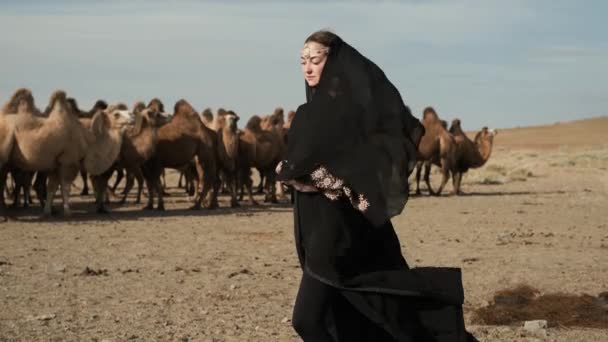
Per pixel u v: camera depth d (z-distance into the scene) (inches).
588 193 1133.7
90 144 759.7
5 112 716.7
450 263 477.1
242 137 954.1
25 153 712.4
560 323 318.7
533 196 1077.1
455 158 1123.9
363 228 196.2
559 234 629.0
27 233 623.5
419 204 949.2
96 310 342.3
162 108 990.4
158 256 504.1
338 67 193.6
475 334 298.4
